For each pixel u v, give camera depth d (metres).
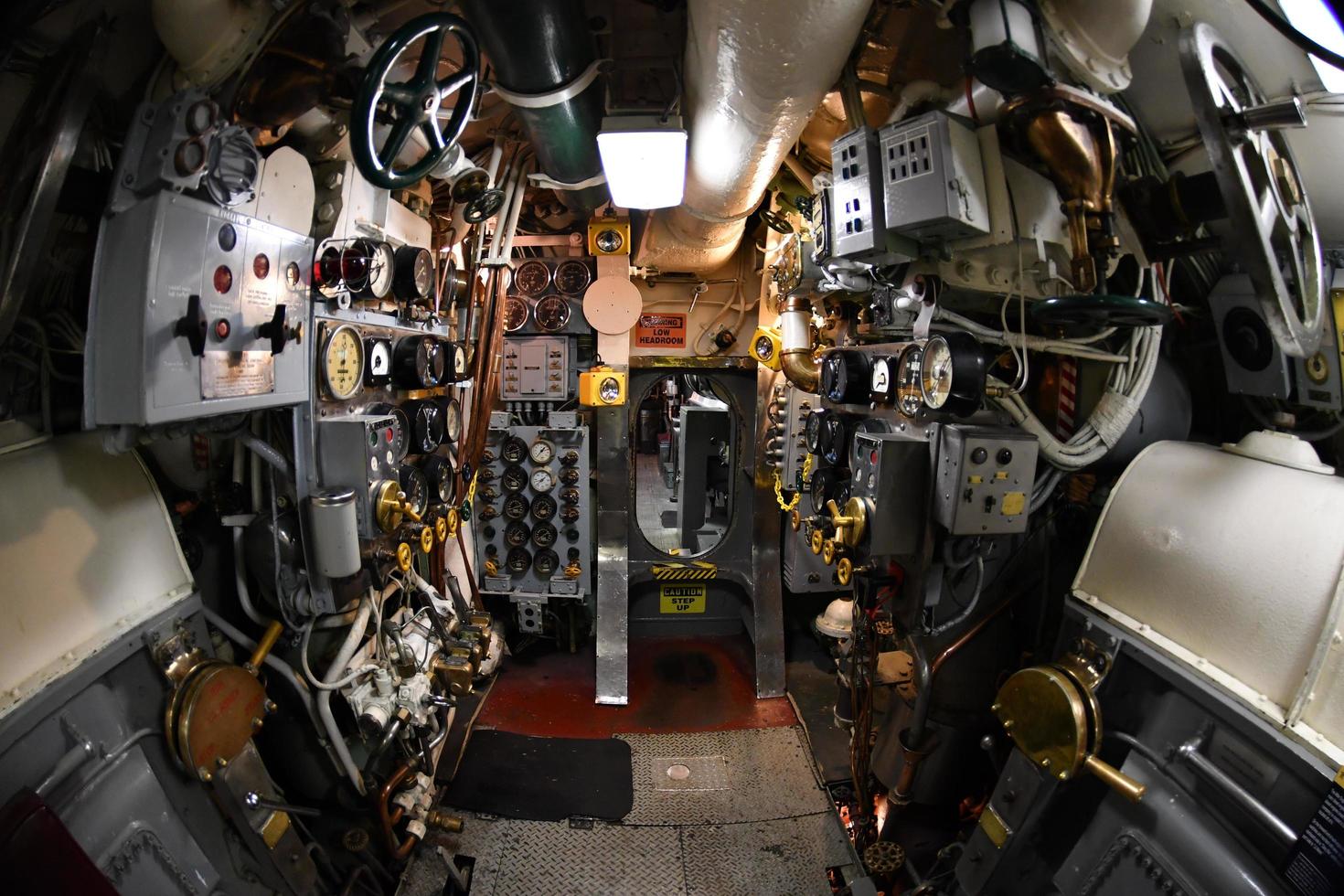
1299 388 2.32
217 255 1.77
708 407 6.53
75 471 1.79
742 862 3.34
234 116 1.89
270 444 2.36
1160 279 2.51
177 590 2.04
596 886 3.19
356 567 2.34
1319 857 1.45
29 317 1.67
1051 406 2.85
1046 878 2.29
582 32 2.11
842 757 4.16
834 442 3.46
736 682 5.02
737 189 2.83
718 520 6.55
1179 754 1.86
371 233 2.63
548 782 3.87
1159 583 2.07
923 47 2.37
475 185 3.21
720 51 1.67
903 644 3.08
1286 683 1.64
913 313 2.87
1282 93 1.93
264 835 2.19
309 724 2.59
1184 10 1.92
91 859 1.61
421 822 3.02
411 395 3.06
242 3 1.67
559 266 4.88
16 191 1.47
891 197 2.28
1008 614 3.12
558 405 5.11
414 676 2.90
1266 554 1.78
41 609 1.58
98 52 1.54
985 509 2.49
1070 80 1.85
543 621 5.29
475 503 4.91
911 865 3.03
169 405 1.61
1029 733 2.23
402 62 2.59
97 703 1.71
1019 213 2.24
